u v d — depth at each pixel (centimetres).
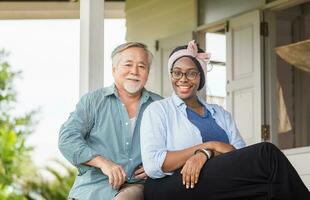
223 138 313
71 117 329
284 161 267
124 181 317
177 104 315
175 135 307
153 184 298
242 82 709
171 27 786
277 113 702
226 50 727
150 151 299
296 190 265
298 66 554
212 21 741
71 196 330
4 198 894
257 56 692
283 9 699
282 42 768
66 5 820
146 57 337
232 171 273
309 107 770
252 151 270
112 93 334
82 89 430
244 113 704
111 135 331
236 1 720
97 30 432
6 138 978
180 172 288
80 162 318
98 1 434
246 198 271
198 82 317
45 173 880
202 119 315
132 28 843
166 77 780
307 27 777
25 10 827
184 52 316
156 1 808
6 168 934
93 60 429
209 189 278
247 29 705
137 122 334
